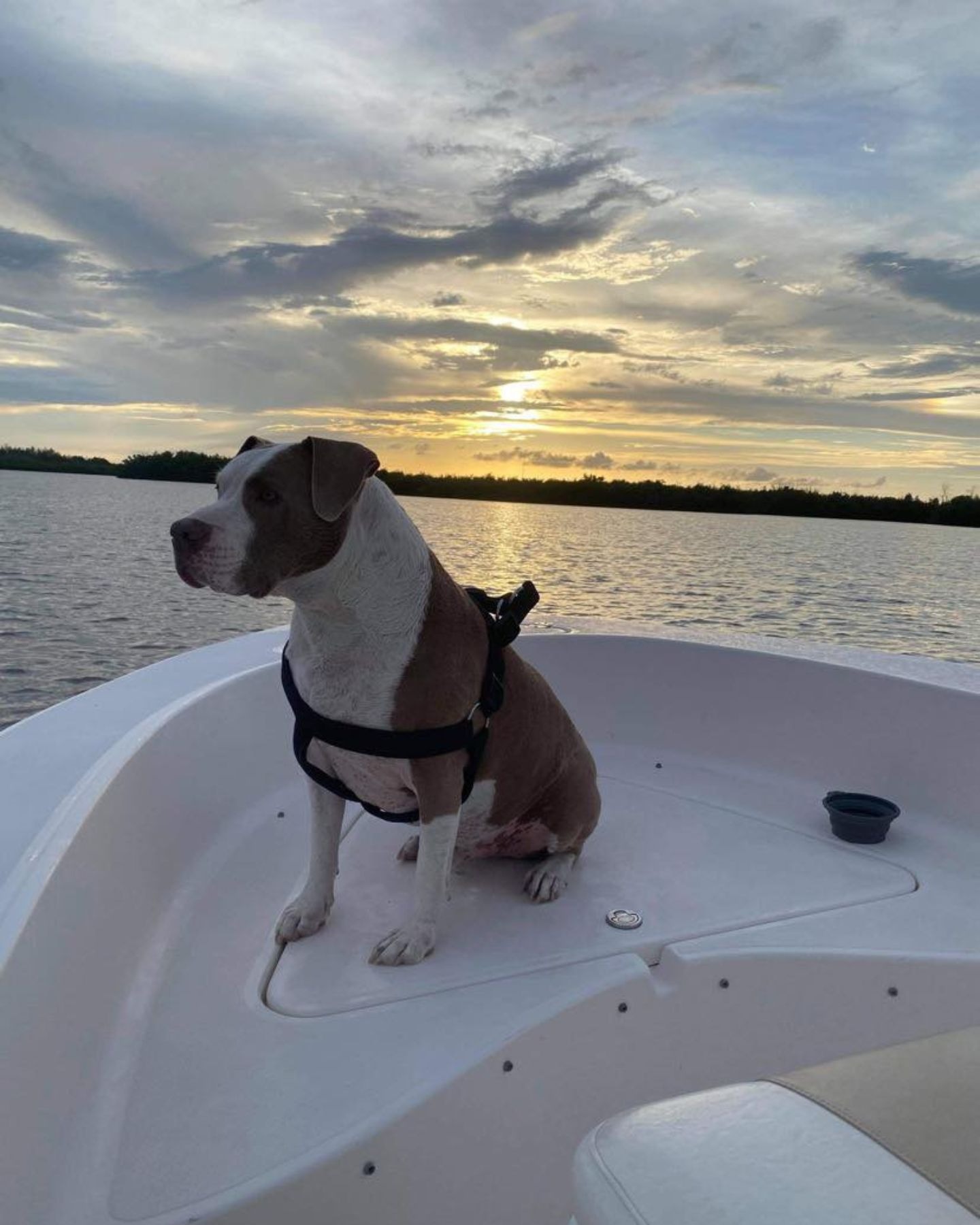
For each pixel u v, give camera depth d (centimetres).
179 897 224
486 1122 171
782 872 255
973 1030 103
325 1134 152
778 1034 208
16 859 171
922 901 240
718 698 343
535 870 242
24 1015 137
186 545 175
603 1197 76
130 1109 156
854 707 315
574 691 358
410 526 202
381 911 226
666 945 212
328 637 194
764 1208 72
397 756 197
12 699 937
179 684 301
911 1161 79
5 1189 121
